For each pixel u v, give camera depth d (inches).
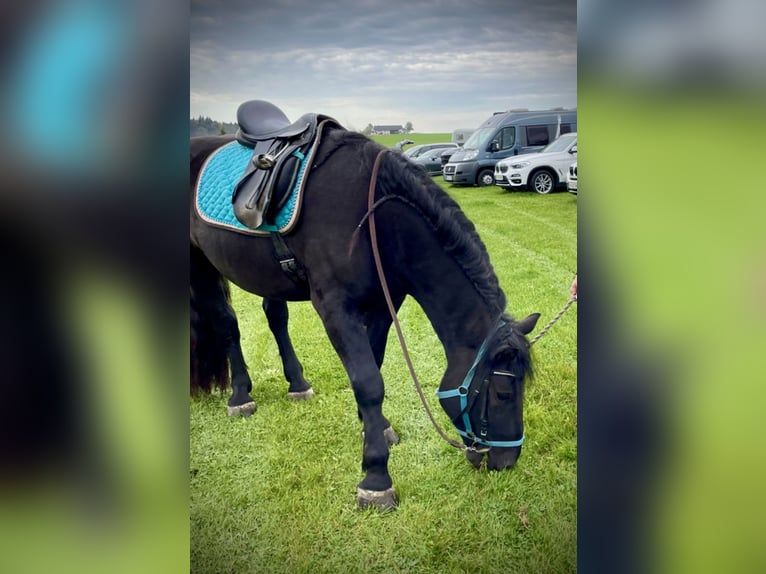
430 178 82.4
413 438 101.4
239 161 95.8
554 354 114.5
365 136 86.7
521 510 86.4
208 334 114.1
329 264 83.8
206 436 106.9
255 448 103.7
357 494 88.0
